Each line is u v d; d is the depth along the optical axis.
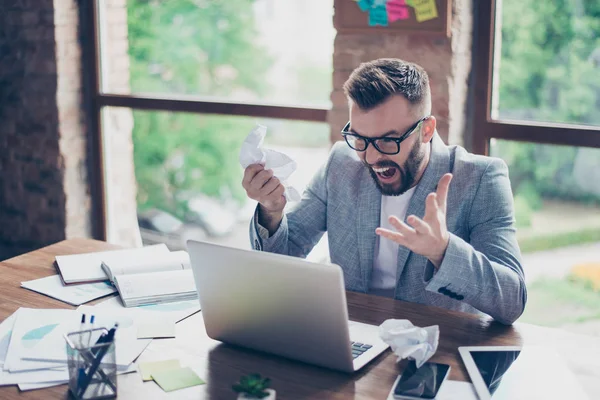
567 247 2.69
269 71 4.43
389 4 2.61
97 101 3.52
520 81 2.64
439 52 2.59
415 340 1.48
